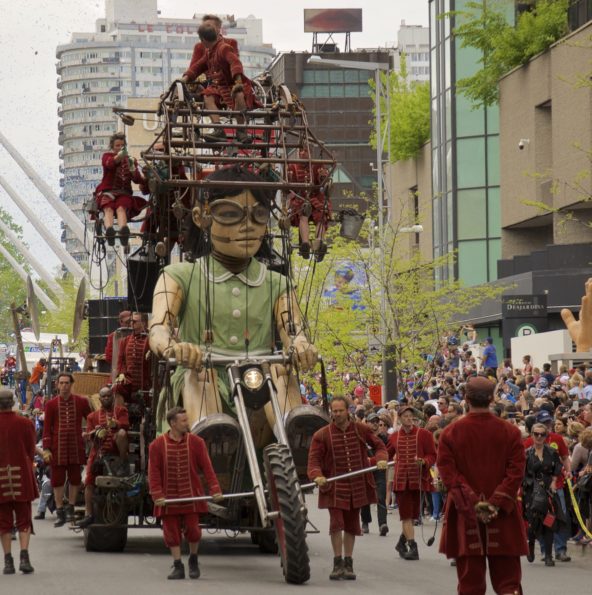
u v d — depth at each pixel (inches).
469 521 456.1
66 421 892.6
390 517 1111.0
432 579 665.6
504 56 2440.9
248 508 742.5
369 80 3287.4
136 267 831.1
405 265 1790.1
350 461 669.3
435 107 2849.4
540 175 1798.7
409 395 1545.3
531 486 751.1
